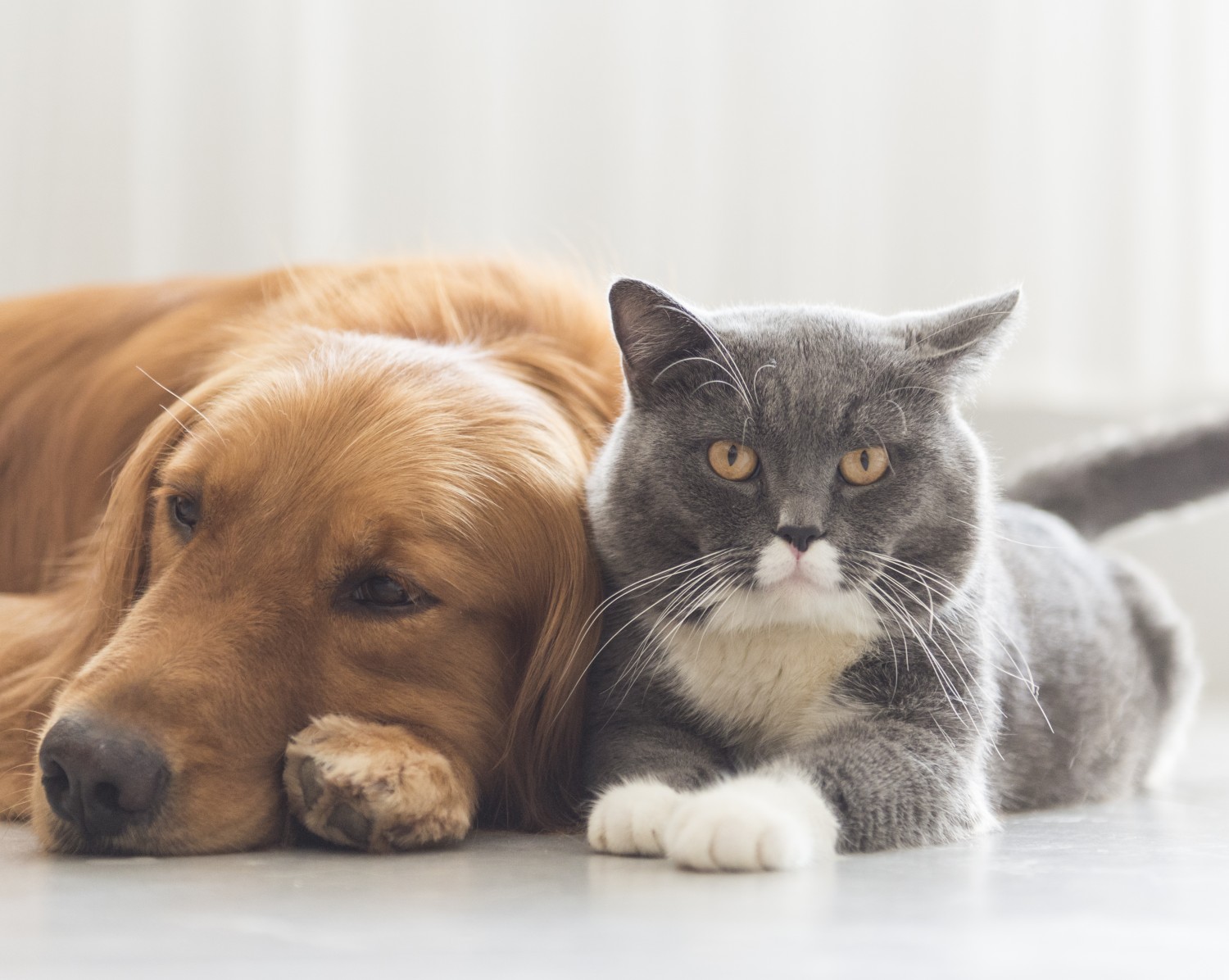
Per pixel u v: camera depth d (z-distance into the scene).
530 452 2.12
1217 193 4.70
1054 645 2.41
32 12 4.47
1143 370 4.72
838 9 4.62
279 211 4.53
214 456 1.98
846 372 2.08
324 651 1.91
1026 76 4.64
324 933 1.37
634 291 2.08
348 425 2.00
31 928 1.39
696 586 2.06
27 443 2.96
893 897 1.54
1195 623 4.98
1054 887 1.61
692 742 2.10
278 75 4.52
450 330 2.47
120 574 2.17
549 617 2.09
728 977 1.22
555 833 2.04
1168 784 2.78
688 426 2.09
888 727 1.99
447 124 4.58
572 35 4.61
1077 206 4.69
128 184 4.50
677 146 4.63
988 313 2.17
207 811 1.79
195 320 2.88
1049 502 3.10
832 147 4.64
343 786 1.79
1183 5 4.65
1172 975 1.24
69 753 1.74
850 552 2.03
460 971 1.23
